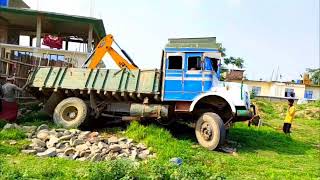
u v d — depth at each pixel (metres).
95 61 14.85
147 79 13.21
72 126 13.37
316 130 23.28
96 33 27.27
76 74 13.96
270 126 21.22
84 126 13.63
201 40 13.20
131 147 10.62
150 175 7.18
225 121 13.22
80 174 7.40
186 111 12.93
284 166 10.79
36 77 14.19
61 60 21.88
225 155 11.75
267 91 50.62
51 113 14.49
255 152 12.77
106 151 9.98
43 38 27.52
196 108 13.17
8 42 28.23
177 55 12.94
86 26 26.08
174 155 10.07
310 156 12.81
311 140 17.97
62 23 25.64
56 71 14.19
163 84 12.99
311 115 31.77
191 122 14.20
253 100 35.53
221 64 13.20
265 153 12.78
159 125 13.42
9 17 25.16
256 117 18.03
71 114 13.59
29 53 23.36
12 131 11.29
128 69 13.70
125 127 13.94
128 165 7.37
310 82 54.69
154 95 13.14
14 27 27.59
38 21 24.34
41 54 23.47
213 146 12.16
